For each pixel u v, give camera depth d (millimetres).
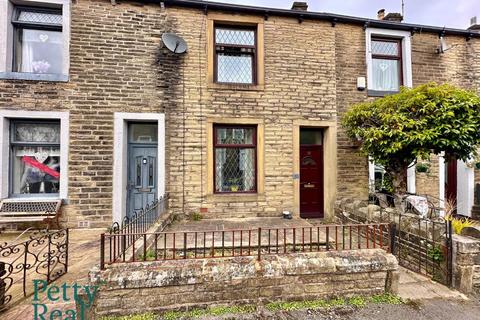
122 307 2381
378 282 2854
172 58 5520
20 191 5129
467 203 6617
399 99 4527
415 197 4711
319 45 6070
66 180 5070
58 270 3260
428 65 6590
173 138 5465
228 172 5836
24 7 5160
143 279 2393
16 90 4938
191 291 2504
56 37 5324
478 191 6500
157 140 5715
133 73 5355
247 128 5926
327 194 6113
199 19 5625
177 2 5453
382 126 4488
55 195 5184
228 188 5824
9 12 5000
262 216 5719
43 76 5016
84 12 5199
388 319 2525
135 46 5383
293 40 5957
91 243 4301
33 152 5184
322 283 2742
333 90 6102
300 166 6266
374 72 6547
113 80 5273
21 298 2664
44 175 5223
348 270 2746
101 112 5215
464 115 4035
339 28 6219
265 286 2633
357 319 2504
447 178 6906
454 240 3154
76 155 5113
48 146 5234
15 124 5117
